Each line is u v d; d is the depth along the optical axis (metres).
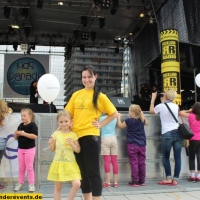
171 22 9.91
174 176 4.69
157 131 5.16
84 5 11.88
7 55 15.25
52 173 3.03
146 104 10.81
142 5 11.66
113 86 17.33
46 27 14.62
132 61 15.50
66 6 12.09
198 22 7.93
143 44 13.41
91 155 2.91
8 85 15.02
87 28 13.98
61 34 15.43
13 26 13.47
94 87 3.07
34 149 4.26
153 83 13.05
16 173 4.57
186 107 14.83
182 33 9.05
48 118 4.72
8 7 11.68
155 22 11.62
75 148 2.94
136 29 13.85
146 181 5.00
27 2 11.73
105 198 3.92
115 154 4.63
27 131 4.19
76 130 3.01
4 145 4.21
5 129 4.26
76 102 3.05
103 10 12.22
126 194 4.14
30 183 4.15
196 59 10.08
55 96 4.44
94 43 15.94
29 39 15.49
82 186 3.08
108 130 4.62
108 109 3.01
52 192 4.14
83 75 3.06
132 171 4.62
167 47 8.36
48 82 4.37
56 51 17.34
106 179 4.57
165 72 8.36
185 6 8.70
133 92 15.36
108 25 14.03
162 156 5.01
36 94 10.66
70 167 2.97
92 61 17.33
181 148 4.98
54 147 3.13
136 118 4.70
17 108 6.25
